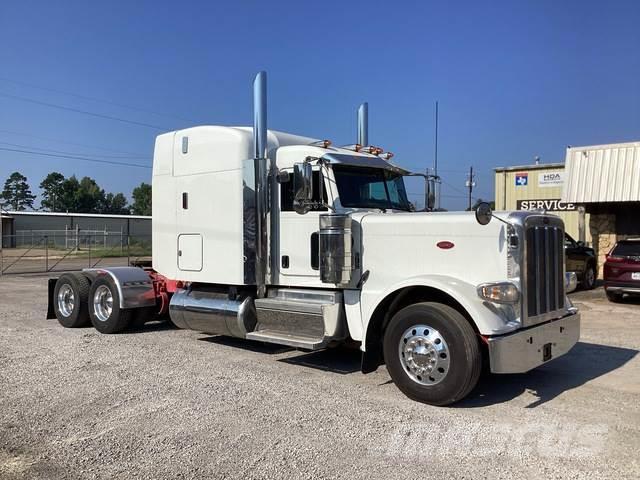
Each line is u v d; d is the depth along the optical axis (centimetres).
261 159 738
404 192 800
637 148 1638
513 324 551
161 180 875
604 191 1669
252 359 753
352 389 612
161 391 599
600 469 411
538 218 589
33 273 2480
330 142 742
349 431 485
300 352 798
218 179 785
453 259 592
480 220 543
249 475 403
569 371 699
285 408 544
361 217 657
